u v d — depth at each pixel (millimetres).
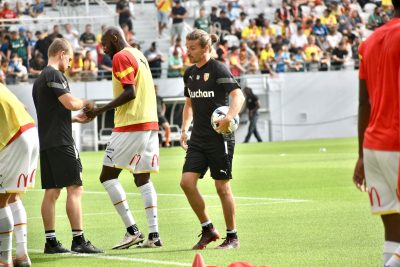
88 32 60594
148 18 66938
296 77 63812
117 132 16266
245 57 62594
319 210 20953
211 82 15391
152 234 16125
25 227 14219
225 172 15391
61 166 15469
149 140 16375
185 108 16438
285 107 63750
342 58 65000
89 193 27656
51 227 15602
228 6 68188
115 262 14297
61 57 15727
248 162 39344
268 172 33375
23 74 56156
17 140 13773
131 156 16172
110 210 22672
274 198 24141
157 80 59000
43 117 15555
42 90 15523
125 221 16078
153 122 16422
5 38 57188
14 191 13773
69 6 65500
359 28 68938
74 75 57406
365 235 16578
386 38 10242
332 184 27719
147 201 16219
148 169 16344
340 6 69438
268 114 63312
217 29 64562
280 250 15086
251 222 19109
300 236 16703
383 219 10609
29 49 57625
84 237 16172
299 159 40219
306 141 59469
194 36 15414
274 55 63906
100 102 57562
